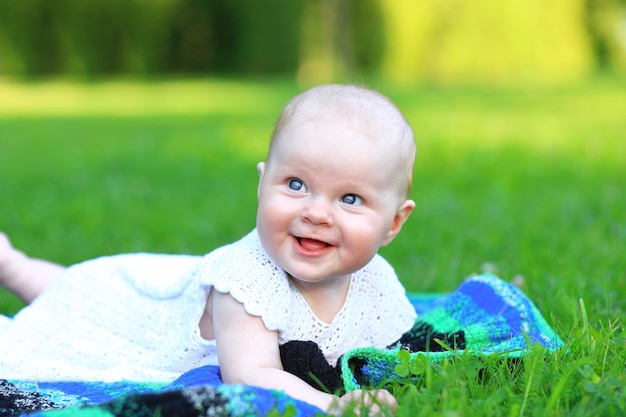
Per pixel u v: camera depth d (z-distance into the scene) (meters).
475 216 4.98
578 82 20.09
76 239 4.56
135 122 11.51
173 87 18.97
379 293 2.45
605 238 4.20
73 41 20.92
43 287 2.81
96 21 21.03
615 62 26.14
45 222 5.02
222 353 2.09
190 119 11.67
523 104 13.78
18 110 13.69
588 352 2.14
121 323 2.47
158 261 2.55
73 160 7.73
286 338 2.20
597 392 1.85
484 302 2.60
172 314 2.38
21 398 2.11
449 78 22.72
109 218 5.14
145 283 2.45
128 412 1.70
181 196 5.90
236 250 2.20
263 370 1.98
